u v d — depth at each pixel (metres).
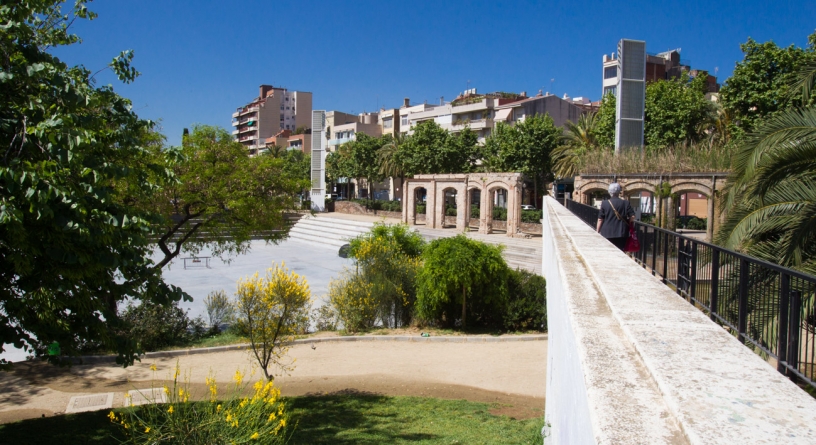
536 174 50.44
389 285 18.91
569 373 2.99
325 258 38.47
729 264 4.93
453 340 17.12
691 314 2.79
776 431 1.43
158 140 16.08
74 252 5.84
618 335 2.53
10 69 5.90
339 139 99.88
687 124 35.31
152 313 16.14
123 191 11.89
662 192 23.50
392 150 63.47
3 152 5.78
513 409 10.97
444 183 43.16
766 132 8.34
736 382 1.81
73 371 13.46
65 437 7.77
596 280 3.88
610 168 25.45
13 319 6.54
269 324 11.64
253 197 16.97
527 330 18.31
